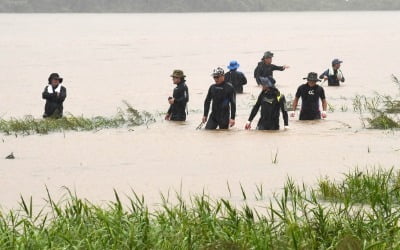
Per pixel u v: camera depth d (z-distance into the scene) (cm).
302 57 9669
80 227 1495
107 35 18150
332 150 2672
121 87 5941
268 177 2211
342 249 1347
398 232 1417
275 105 3212
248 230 1454
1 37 17462
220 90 3294
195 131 3278
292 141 2902
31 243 1409
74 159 2636
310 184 2077
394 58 9244
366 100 4369
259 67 5116
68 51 11688
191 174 2305
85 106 4669
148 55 10388
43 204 1939
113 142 3016
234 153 2662
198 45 13062
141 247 1391
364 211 1570
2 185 2200
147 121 3719
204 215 1540
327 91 5172
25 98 5253
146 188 2116
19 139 3150
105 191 2089
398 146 2741
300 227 1478
